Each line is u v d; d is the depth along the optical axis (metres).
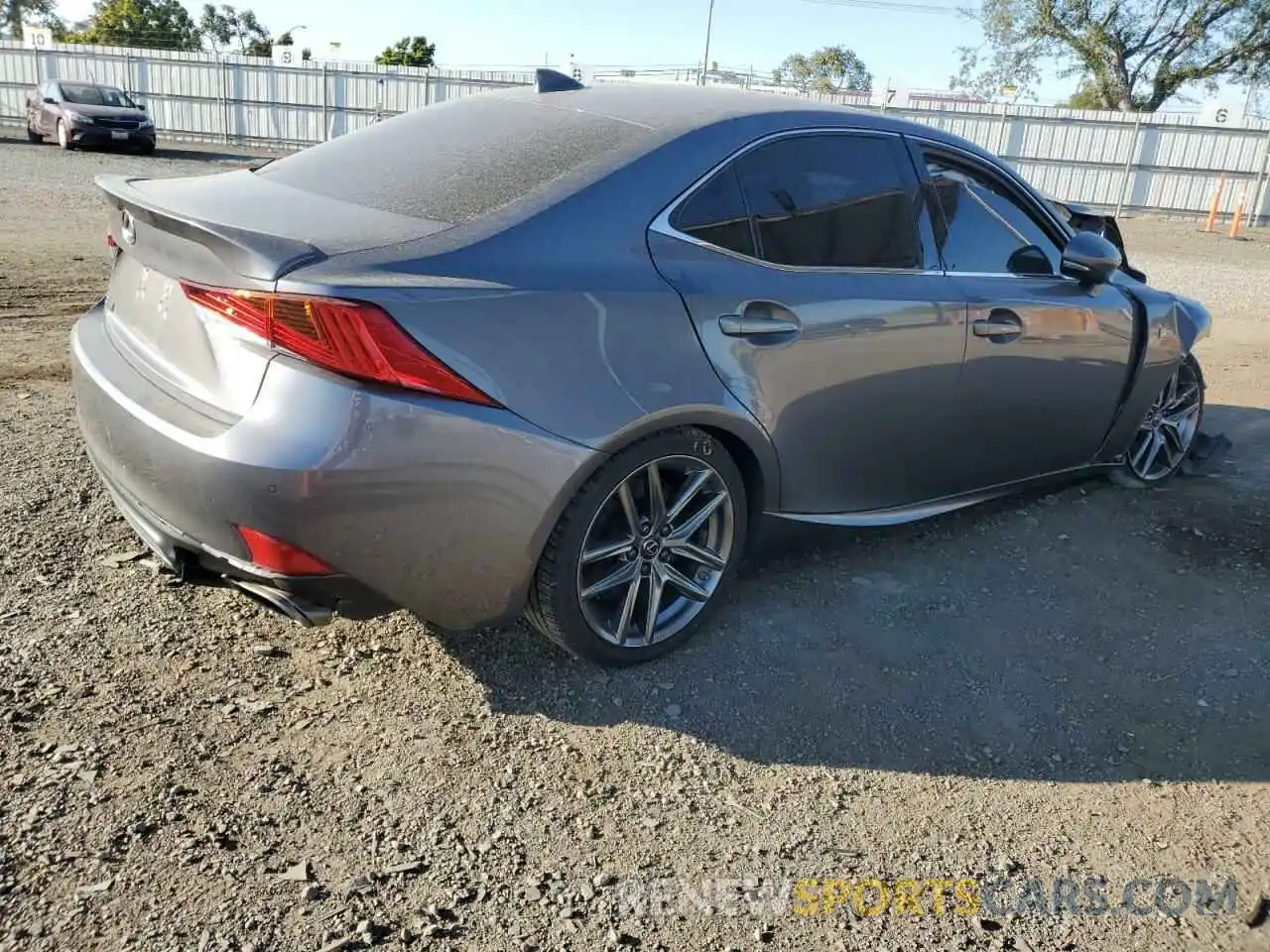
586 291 2.64
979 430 3.75
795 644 3.24
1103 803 2.61
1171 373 4.49
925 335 3.41
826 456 3.30
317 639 3.08
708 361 2.88
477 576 2.60
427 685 2.89
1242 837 2.51
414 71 28.31
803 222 3.20
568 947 2.06
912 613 3.48
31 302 7.22
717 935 2.13
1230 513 4.51
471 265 2.54
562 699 2.88
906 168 3.53
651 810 2.47
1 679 2.73
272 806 2.38
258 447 2.32
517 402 2.51
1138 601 3.66
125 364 2.78
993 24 35.94
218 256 2.41
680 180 2.95
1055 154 26.27
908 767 2.70
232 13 60.88
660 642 3.06
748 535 3.29
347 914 2.10
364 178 3.02
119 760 2.47
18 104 30.38
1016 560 3.94
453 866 2.25
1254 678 3.20
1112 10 33.72
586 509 2.71
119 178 3.21
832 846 2.40
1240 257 17.52
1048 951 2.14
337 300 2.30
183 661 2.90
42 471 4.07
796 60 45.84
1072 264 3.92
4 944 1.95
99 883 2.11
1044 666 3.21
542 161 2.94
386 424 2.35
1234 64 33.38
